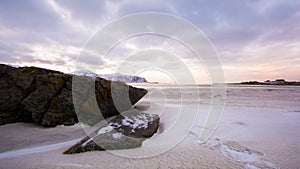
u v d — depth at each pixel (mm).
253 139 6070
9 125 7465
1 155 4691
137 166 3646
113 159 4070
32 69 8695
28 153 4824
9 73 8102
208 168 3650
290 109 12156
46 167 3535
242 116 9758
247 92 28469
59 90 8219
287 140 5938
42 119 7652
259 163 4070
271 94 24672
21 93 7926
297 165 4016
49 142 5965
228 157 4391
